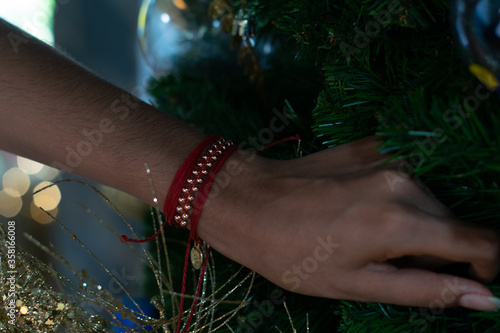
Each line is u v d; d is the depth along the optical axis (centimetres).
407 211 41
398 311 46
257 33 63
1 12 141
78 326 52
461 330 44
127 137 49
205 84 73
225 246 48
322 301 53
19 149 51
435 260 43
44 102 49
